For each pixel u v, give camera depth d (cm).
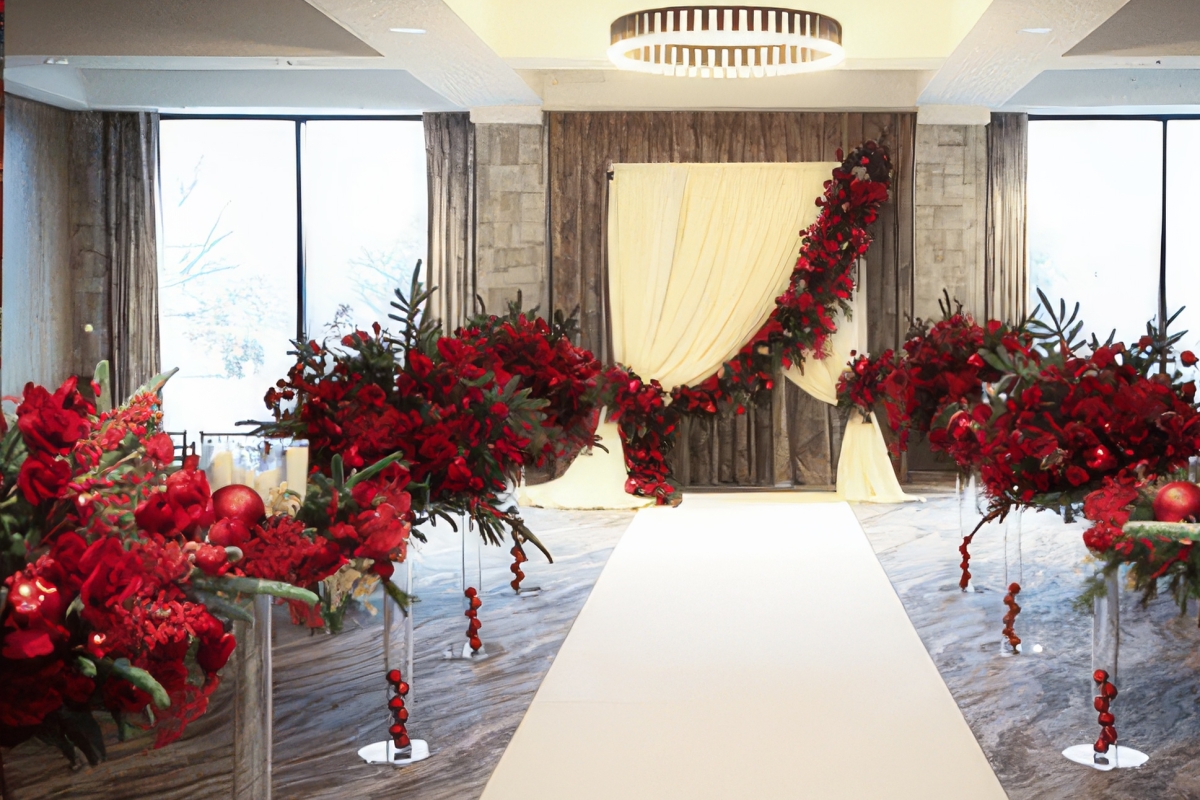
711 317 804
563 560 549
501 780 272
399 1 566
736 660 374
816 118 817
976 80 738
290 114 919
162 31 709
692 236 810
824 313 788
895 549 568
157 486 169
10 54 712
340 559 202
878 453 749
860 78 810
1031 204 920
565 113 826
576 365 482
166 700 146
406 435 311
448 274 881
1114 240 916
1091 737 299
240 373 950
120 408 176
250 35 715
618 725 311
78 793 183
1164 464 304
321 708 324
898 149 821
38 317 865
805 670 362
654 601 459
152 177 898
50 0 708
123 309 898
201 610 155
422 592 473
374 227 933
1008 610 379
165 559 153
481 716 321
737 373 788
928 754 288
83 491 156
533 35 685
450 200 878
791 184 807
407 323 348
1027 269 872
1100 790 263
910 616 432
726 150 817
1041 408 322
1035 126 913
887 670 362
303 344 336
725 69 623
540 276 832
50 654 144
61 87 854
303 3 707
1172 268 915
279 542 189
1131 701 324
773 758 285
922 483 826
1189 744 292
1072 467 313
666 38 566
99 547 145
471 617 382
